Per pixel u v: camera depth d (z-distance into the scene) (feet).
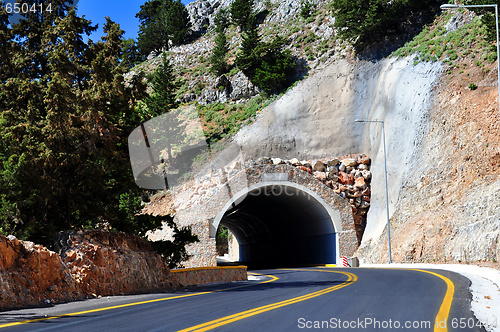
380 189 163.63
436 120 146.30
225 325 25.76
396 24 230.07
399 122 168.35
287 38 323.37
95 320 28.84
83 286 47.80
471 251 96.37
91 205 64.39
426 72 168.45
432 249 113.50
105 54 69.21
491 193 102.12
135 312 32.83
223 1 467.11
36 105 63.31
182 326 25.62
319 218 171.22
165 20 436.35
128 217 68.33
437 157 137.18
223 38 345.10
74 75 67.72
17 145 58.90
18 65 68.03
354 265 144.46
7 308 37.35
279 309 32.78
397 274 75.77
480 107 129.80
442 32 194.59
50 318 30.27
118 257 53.78
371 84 208.13
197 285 67.72
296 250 204.44
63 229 63.77
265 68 279.08
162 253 68.59
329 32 301.63
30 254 43.39
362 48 231.91
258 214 207.00
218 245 343.87
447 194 123.75
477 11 150.82
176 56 398.62
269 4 409.28
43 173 59.52
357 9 240.53
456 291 44.57
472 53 159.53
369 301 37.32
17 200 59.88
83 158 61.36
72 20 70.49
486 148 117.39
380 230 152.76
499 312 30.91
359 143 190.29
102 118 61.87
